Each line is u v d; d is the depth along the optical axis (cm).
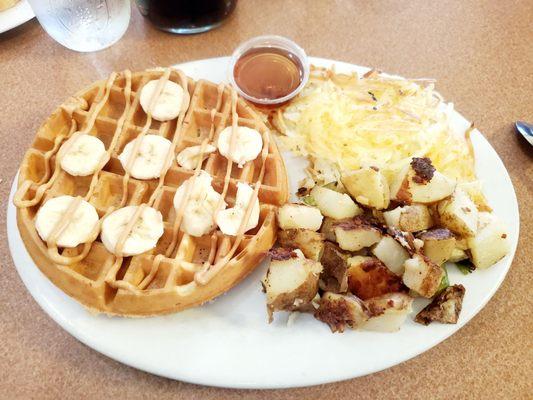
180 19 39
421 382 28
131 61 39
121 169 30
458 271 30
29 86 38
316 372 26
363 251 29
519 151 36
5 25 38
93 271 27
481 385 28
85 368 28
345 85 36
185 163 30
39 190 28
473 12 43
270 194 29
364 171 30
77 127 31
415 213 29
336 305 26
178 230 28
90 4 38
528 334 29
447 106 36
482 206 31
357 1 43
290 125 36
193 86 32
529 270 31
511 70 40
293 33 41
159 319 28
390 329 27
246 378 26
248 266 28
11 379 27
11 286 30
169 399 27
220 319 28
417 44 41
